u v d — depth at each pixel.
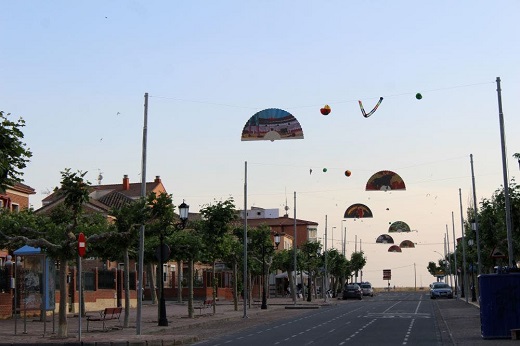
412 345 26.36
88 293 54.41
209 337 31.86
